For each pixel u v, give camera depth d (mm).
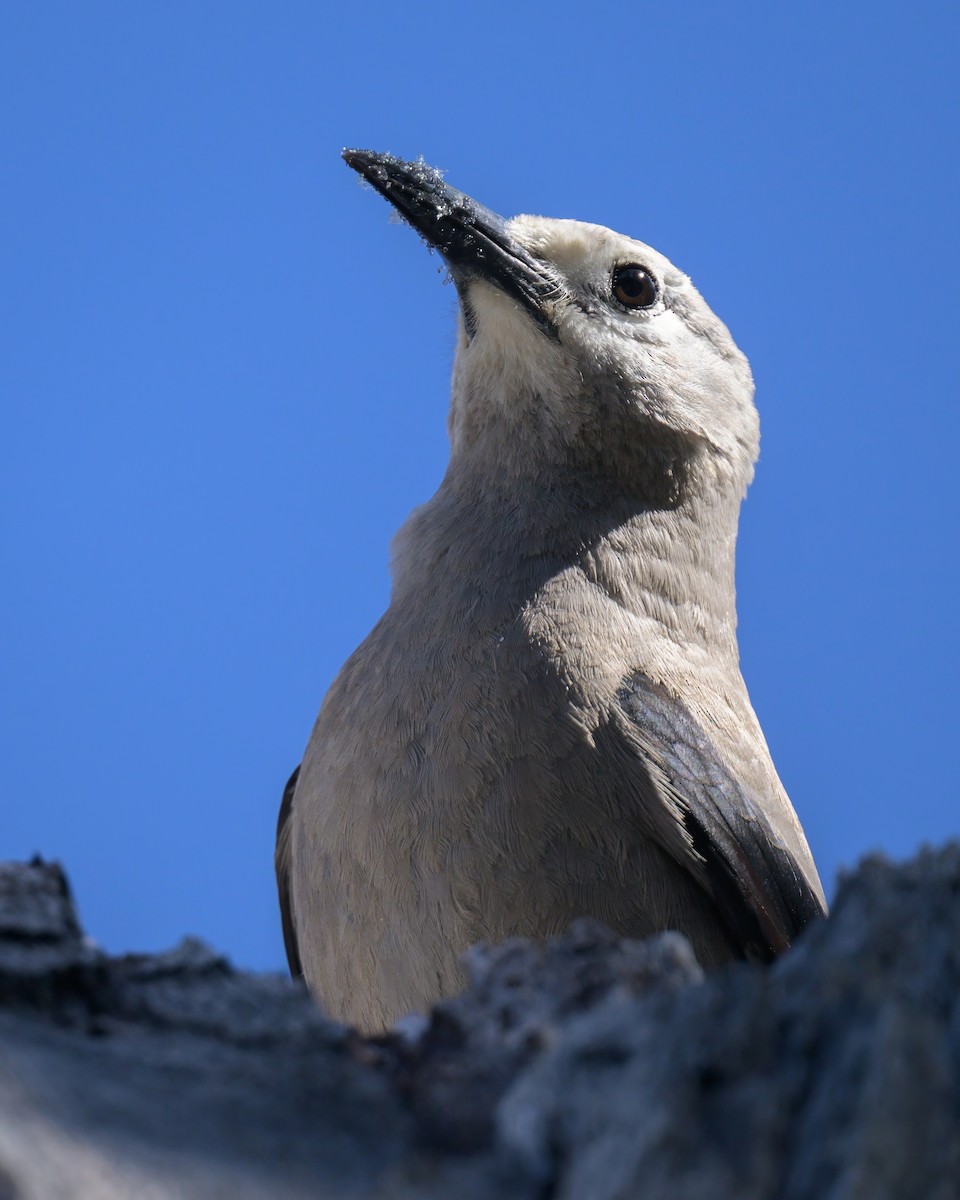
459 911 10289
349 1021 10797
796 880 11469
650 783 10633
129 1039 4527
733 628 13055
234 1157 3904
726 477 13297
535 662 10867
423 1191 3852
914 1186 3520
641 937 10578
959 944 4141
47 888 5164
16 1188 3488
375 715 10883
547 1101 3922
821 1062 3760
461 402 13391
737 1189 3551
